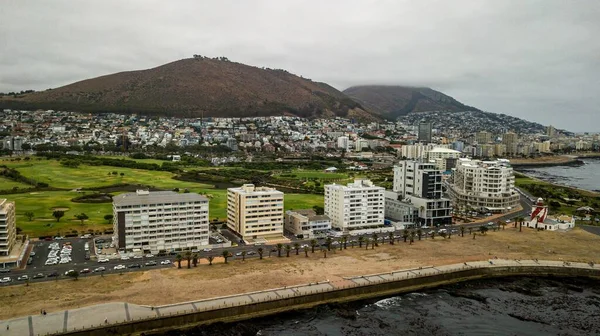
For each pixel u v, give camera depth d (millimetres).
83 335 180625
